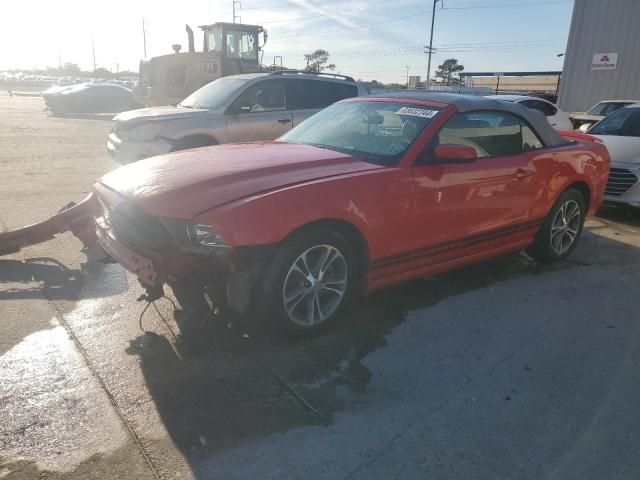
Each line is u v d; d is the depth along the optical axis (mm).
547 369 3268
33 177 8648
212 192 3129
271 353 3303
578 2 18109
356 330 3656
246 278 3053
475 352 3438
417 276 4000
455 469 2402
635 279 4863
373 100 4656
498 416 2789
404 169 3676
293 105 8672
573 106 18969
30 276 4402
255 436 2562
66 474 2289
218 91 8430
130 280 4379
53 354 3213
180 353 3264
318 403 2836
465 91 25000
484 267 5031
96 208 4781
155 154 7434
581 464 2459
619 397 2998
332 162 3678
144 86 16922
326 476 2334
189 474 2314
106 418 2654
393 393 2953
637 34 17141
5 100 34094
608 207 7949
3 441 2469
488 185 4188
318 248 3320
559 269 5074
